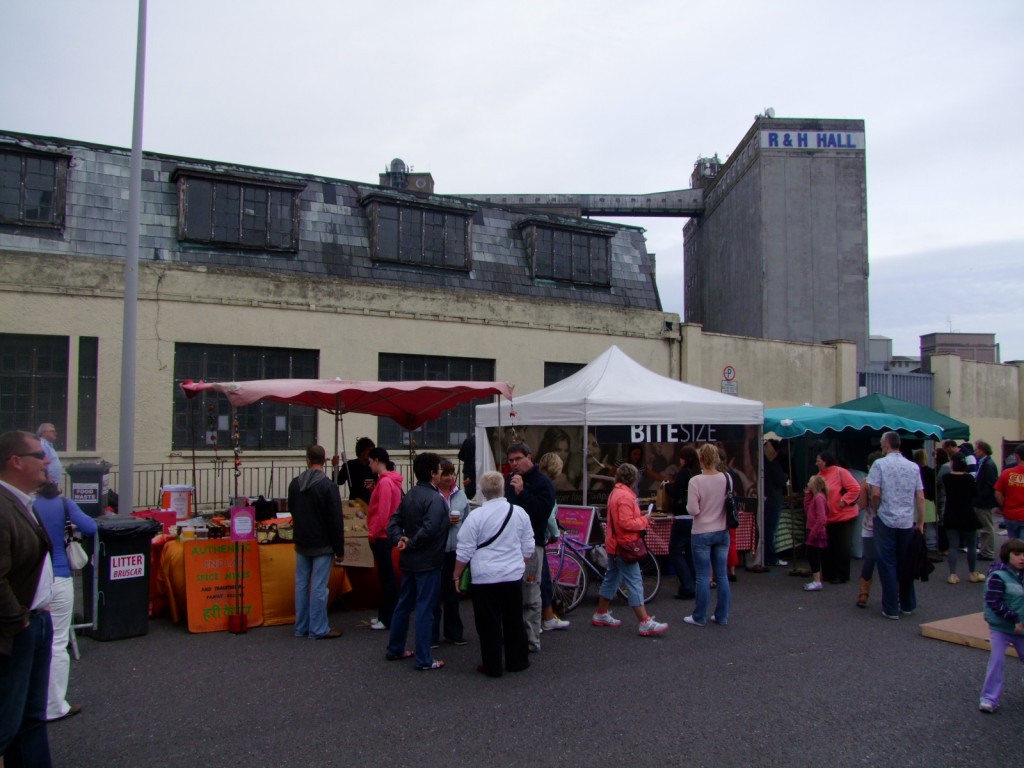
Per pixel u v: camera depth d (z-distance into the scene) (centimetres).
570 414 1084
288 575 852
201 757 498
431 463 697
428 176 2483
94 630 775
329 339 1598
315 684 639
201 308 1482
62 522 579
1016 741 526
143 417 1420
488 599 655
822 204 2573
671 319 2022
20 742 425
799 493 1295
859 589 1016
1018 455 1009
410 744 516
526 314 1834
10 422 1340
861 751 508
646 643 763
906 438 1470
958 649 743
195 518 1029
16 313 1340
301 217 1658
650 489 1320
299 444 1567
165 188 1548
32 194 1421
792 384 2208
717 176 3033
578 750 507
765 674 664
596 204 3141
